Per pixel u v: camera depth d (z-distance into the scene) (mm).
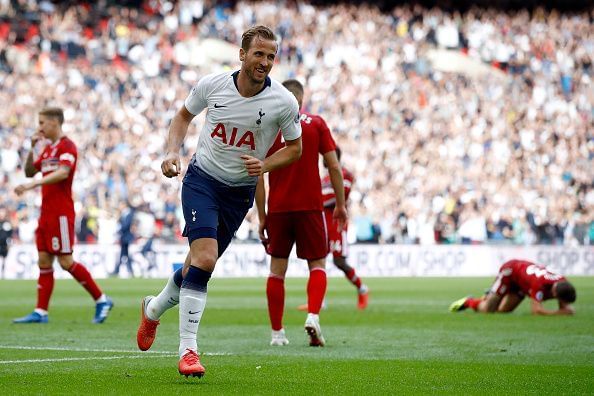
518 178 48281
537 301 17031
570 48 56344
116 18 47562
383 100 49219
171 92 45062
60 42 45812
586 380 8078
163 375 8078
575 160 51094
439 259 40688
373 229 42500
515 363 9430
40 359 9430
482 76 53469
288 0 52250
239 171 8078
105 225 38125
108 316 16453
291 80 11172
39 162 14750
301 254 11188
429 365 9133
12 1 46250
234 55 48719
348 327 14367
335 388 7402
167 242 38438
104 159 40469
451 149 48188
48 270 14898
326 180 18062
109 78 44438
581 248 42625
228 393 6996
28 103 41875
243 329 13820
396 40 52844
